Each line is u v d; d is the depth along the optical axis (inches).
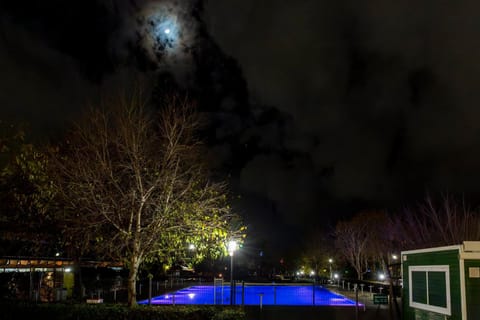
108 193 634.2
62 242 796.0
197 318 609.6
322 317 878.4
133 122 663.8
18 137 677.3
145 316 603.2
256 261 4188.0
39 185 677.9
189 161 679.1
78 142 682.2
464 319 357.7
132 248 669.9
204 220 642.8
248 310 990.4
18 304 651.5
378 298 978.7
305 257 3316.9
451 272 376.2
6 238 843.4
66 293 1058.1
